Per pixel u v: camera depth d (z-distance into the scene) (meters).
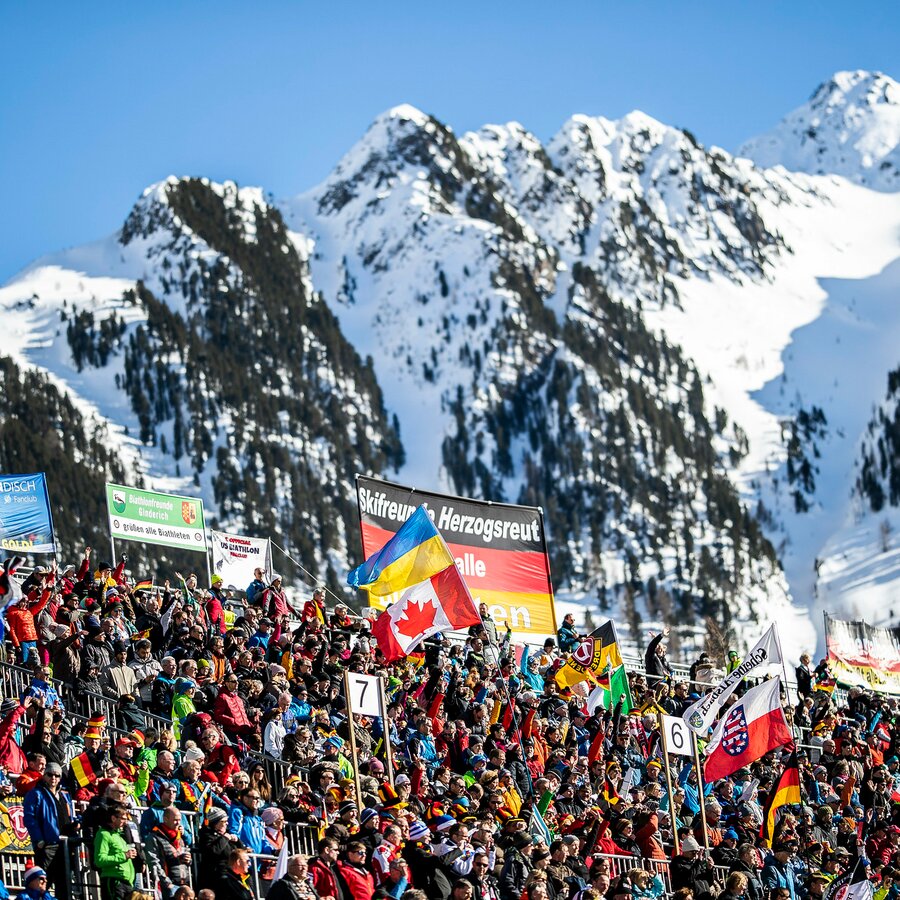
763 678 66.25
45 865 35.22
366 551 62.41
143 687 47.22
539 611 66.81
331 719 49.81
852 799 66.75
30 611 48.66
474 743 51.56
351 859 37.56
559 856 45.22
